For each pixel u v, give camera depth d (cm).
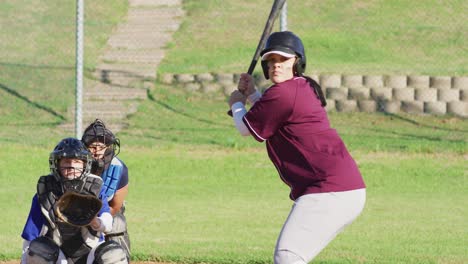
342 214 1369
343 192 1370
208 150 4322
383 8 6638
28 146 4284
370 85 5091
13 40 6025
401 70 5416
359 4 6688
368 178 3747
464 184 3656
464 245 2366
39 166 3916
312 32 6247
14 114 4925
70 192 1373
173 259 2148
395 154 4241
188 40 6106
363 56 5912
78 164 1414
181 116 4984
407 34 6238
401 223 2770
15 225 2677
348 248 2298
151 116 4944
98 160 1578
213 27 6316
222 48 5984
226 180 3734
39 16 6456
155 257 2167
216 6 6688
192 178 3750
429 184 3653
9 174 3734
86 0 6762
